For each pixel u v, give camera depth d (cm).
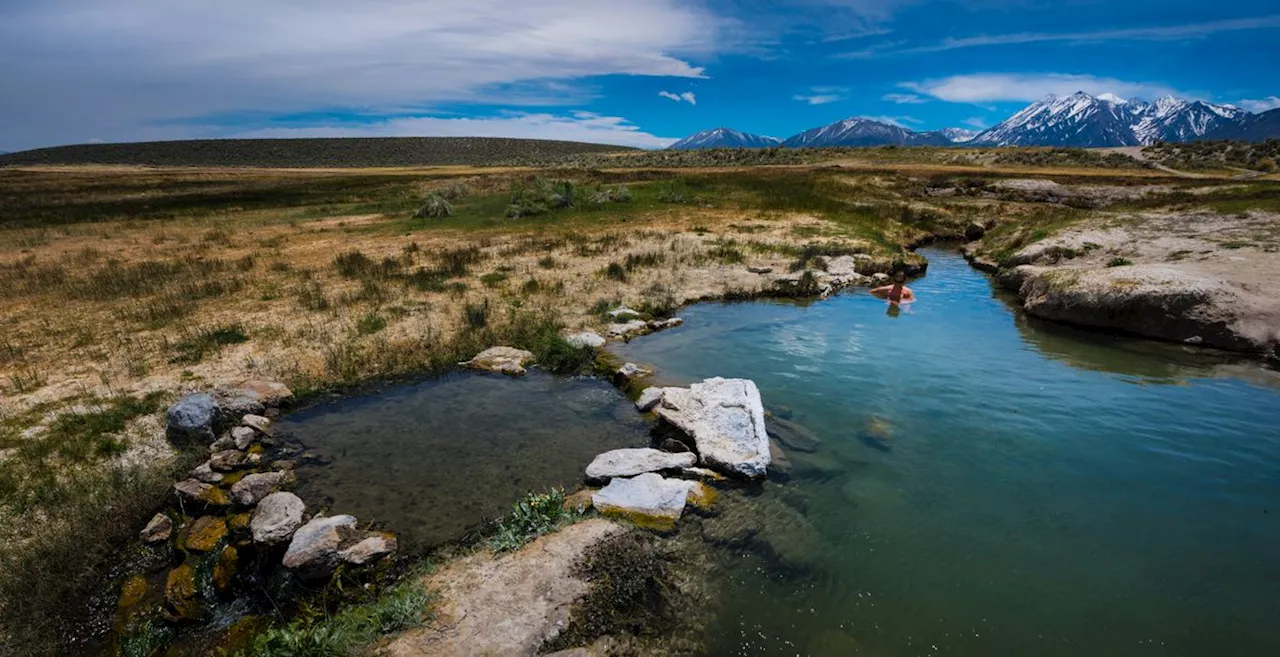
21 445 772
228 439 787
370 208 3609
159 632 506
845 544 586
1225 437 799
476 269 1811
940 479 704
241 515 623
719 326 1345
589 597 497
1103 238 1877
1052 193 3728
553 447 787
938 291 1739
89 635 515
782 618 491
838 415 880
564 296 1517
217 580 548
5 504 654
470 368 1071
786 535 600
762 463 708
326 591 529
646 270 1808
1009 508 645
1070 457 751
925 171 5438
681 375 1033
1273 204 2039
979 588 526
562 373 1058
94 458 749
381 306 1397
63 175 7912
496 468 732
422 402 929
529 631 457
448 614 471
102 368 1030
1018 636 474
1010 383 1007
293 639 433
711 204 3288
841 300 1598
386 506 652
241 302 1435
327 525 581
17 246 2309
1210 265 1432
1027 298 1541
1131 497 661
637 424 859
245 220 3133
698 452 745
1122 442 790
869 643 467
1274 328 1152
